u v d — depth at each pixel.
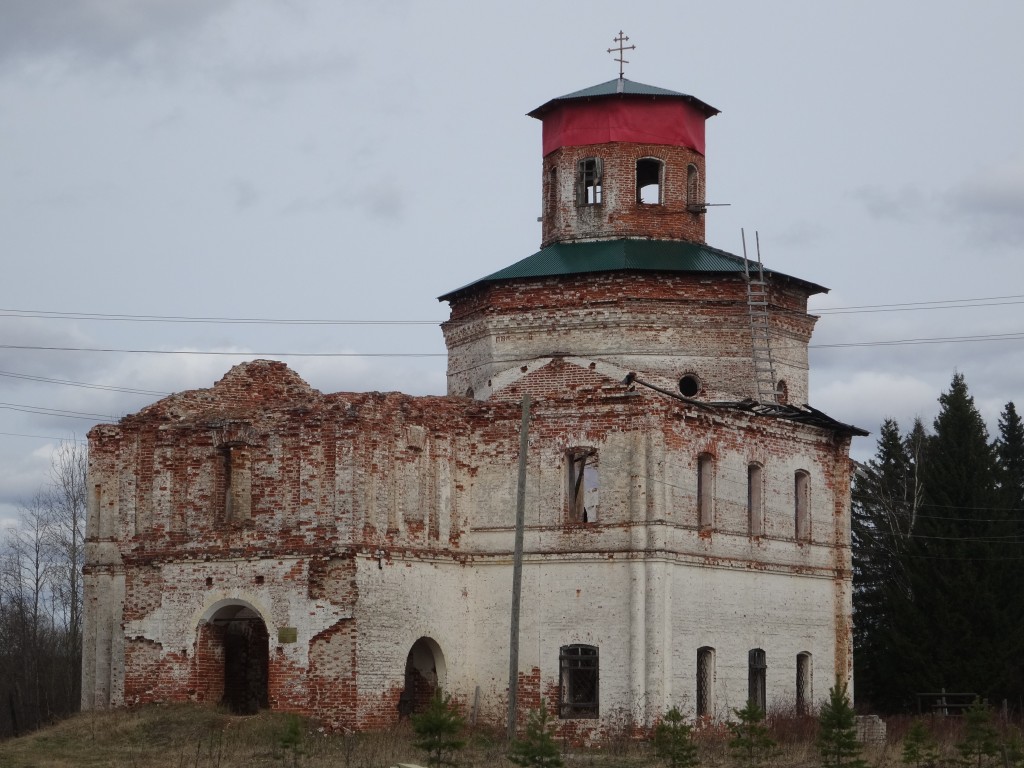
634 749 44.53
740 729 41.91
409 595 46.72
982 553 66.00
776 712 49.19
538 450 48.84
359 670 44.59
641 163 56.44
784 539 52.31
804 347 55.66
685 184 55.38
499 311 53.41
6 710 71.25
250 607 46.84
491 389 51.12
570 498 48.72
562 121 55.72
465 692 48.75
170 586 47.31
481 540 49.38
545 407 48.88
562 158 55.56
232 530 46.75
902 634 65.81
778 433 52.53
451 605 48.56
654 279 52.16
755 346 52.50
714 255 54.03
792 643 52.06
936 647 64.88
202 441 47.78
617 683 46.56
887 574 72.62
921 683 64.31
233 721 44.03
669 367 51.72
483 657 48.81
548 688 47.53
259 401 51.19
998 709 62.28
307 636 45.03
